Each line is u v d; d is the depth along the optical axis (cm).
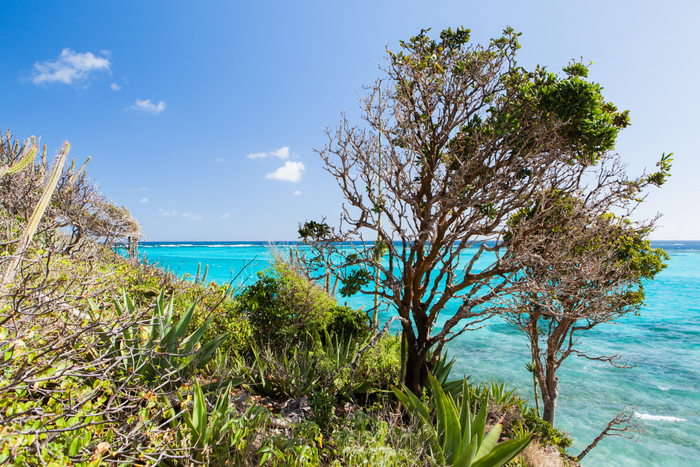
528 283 603
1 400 242
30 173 675
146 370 452
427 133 661
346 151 674
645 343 1984
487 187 621
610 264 743
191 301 776
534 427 717
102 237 939
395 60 693
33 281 317
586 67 604
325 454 431
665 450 935
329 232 691
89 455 251
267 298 901
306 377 686
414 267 693
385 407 619
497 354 1664
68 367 262
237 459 359
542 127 564
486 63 644
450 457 461
